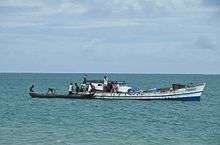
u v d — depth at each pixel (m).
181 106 100.38
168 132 59.97
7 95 137.38
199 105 104.12
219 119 77.12
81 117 77.81
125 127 64.69
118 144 50.53
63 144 49.97
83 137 54.69
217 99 128.75
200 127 65.62
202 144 51.12
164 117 80.00
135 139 53.94
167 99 106.94
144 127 64.88
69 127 63.47
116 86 109.94
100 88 110.94
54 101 110.31
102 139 53.56
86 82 113.12
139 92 108.69
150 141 52.69
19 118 74.50
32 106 98.94
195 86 106.69
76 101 109.75
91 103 104.75
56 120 72.38
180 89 106.50
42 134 56.22
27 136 54.50
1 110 89.38
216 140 53.84
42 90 171.25
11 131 58.28
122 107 96.62
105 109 92.69
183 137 55.78
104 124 68.00
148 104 103.19
